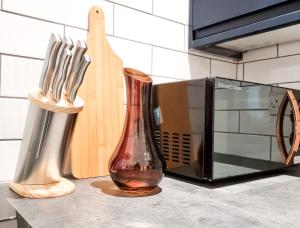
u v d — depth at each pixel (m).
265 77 1.08
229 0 0.87
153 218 0.45
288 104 0.78
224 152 0.66
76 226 0.41
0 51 0.65
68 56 0.49
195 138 0.66
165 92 0.75
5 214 0.54
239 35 0.85
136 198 0.55
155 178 0.59
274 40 0.99
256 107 0.72
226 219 0.45
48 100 0.53
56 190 0.56
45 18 0.71
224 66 1.12
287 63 1.02
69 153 0.71
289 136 0.78
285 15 0.75
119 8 0.83
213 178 0.64
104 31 0.77
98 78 0.74
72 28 0.74
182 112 0.70
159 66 0.92
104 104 0.74
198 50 1.02
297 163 0.80
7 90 0.65
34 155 0.55
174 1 0.96
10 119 0.66
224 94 0.65
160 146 0.76
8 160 0.66
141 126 0.63
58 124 0.54
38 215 0.45
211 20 0.92
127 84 0.64
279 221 0.45
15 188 0.57
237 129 0.68
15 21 0.66
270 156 0.76
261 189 0.65
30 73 0.68
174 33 0.96
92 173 0.71
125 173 0.58
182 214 0.47
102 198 0.55
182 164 0.70
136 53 0.87
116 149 0.63
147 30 0.89
